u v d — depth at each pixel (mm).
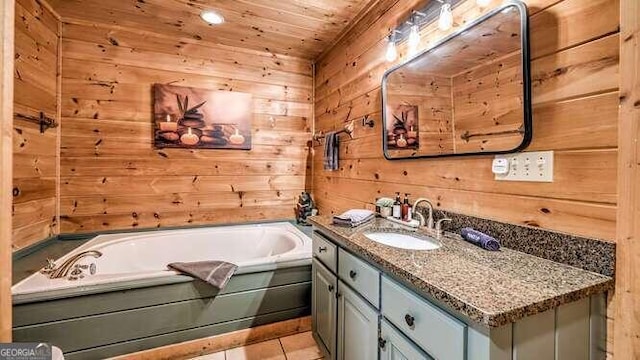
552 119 1042
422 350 907
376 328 1148
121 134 2514
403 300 993
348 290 1386
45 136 2164
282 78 3068
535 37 1093
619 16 865
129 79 2521
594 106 929
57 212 2334
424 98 1628
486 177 1298
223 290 1854
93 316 1567
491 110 1261
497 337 712
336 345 1520
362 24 2273
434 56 1564
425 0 1633
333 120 2752
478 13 1339
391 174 1927
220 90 2818
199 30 2521
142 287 1660
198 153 2773
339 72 2641
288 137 3117
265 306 1960
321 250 1726
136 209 2588
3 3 1001
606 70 899
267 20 2326
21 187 1910
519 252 1139
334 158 2611
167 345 1734
